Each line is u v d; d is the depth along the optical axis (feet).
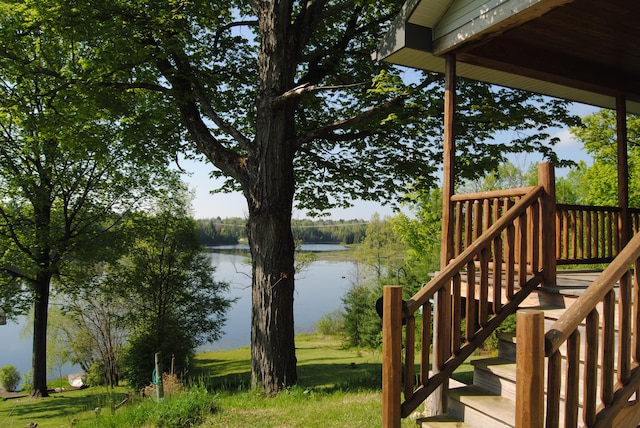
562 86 23.57
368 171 40.27
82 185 56.75
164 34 30.48
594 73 21.16
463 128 34.24
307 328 125.70
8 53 30.66
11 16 30.94
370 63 36.94
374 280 96.12
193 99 32.94
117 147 53.62
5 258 52.03
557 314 12.82
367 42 36.83
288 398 26.55
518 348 7.77
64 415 40.27
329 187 44.16
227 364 76.43
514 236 14.58
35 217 53.11
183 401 23.02
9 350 118.42
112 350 66.23
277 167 30.37
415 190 40.57
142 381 56.29
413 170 38.60
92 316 66.28
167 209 68.23
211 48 37.81
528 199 14.01
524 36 18.10
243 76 38.29
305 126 39.27
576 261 19.54
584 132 59.26
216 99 38.24
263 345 29.78
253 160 30.68
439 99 30.99
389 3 33.32
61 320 72.84
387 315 11.57
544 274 14.19
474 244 13.05
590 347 8.68
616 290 13.24
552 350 7.68
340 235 215.10
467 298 13.10
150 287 65.82
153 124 36.17
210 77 34.71
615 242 21.67
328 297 174.29
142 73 35.47
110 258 58.44
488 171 37.47
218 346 108.06
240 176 31.35
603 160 60.39
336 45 35.42
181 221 68.49
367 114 30.17
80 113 30.91
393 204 43.39
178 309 68.08
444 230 17.17
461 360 12.79
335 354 77.46
